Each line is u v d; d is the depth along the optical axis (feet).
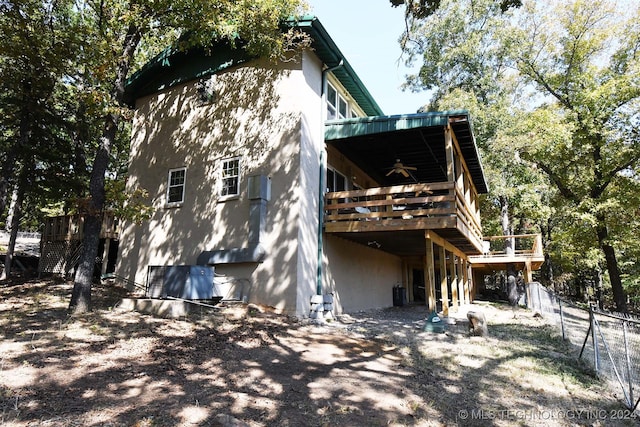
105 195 30.22
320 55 35.73
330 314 32.73
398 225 32.04
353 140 36.55
